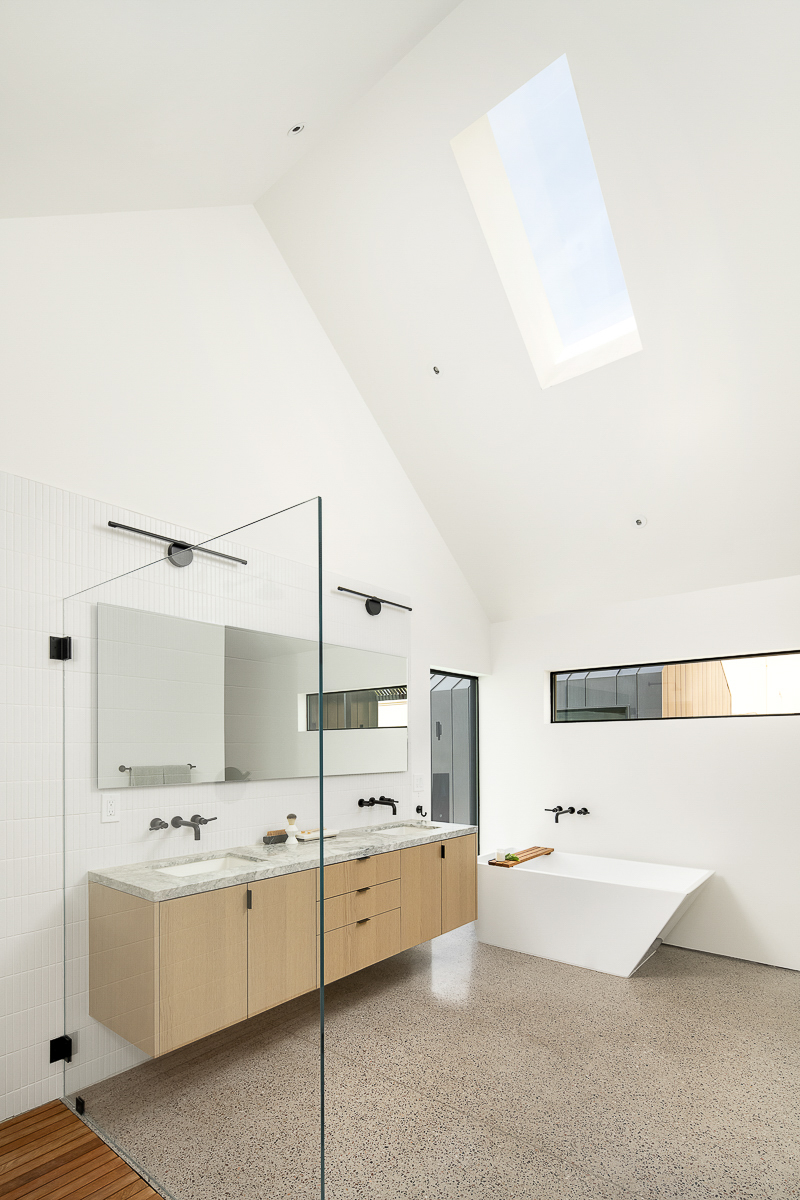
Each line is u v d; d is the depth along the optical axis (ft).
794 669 13.47
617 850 15.38
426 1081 8.66
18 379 8.68
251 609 6.17
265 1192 5.43
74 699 8.38
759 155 8.79
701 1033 9.97
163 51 5.91
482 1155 7.16
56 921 8.29
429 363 13.39
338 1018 10.55
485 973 12.48
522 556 16.19
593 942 12.69
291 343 13.21
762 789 13.46
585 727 16.20
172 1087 6.35
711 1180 6.75
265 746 5.92
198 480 11.00
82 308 9.55
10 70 5.35
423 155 10.61
